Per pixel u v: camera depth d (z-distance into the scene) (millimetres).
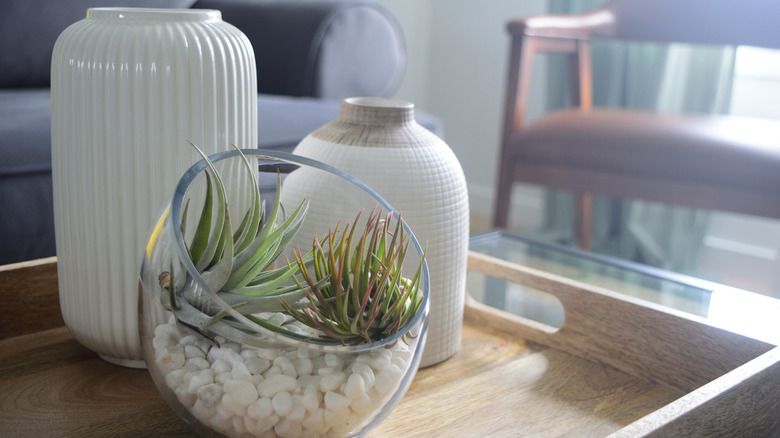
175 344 466
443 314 665
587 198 1947
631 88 2150
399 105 655
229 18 1502
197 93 571
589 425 596
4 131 1010
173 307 461
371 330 476
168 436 541
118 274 595
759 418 575
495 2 2518
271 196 527
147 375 632
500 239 1021
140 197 578
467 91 2645
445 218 635
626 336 706
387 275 457
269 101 1300
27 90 1395
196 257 481
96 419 558
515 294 838
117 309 602
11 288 688
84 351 671
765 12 1713
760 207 1401
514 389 651
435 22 2689
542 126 1661
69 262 608
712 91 2037
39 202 1048
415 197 615
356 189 564
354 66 1464
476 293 835
